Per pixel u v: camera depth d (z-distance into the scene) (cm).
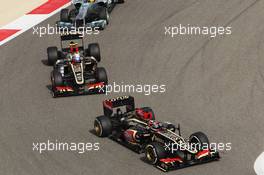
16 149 6862
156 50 10069
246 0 12375
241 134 7031
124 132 6806
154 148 6216
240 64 9306
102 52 10094
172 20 11462
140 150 6588
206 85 8575
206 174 6088
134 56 9862
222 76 8875
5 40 10994
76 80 8344
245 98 8069
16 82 9031
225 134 7044
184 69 9206
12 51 10444
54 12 12475
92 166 6362
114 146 6800
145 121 6669
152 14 11869
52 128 7375
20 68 9631
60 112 7850
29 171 6325
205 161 6294
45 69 9525
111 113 7088
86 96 8331
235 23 11119
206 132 7100
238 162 6338
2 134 7275
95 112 7788
